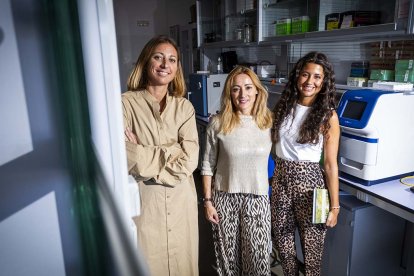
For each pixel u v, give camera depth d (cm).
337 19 231
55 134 52
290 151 171
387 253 205
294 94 171
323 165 185
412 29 170
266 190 169
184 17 568
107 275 46
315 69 160
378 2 229
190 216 152
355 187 180
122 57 547
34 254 55
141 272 34
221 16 426
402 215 156
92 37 47
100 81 48
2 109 49
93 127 49
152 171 128
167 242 146
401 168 186
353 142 180
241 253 185
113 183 51
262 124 163
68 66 49
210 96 371
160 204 141
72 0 46
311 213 169
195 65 486
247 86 158
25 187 53
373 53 245
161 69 134
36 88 50
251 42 330
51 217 54
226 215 176
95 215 52
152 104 135
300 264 231
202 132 357
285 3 307
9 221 53
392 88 188
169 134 140
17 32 48
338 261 197
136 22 545
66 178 53
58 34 48
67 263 57
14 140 51
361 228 187
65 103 50
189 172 137
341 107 189
